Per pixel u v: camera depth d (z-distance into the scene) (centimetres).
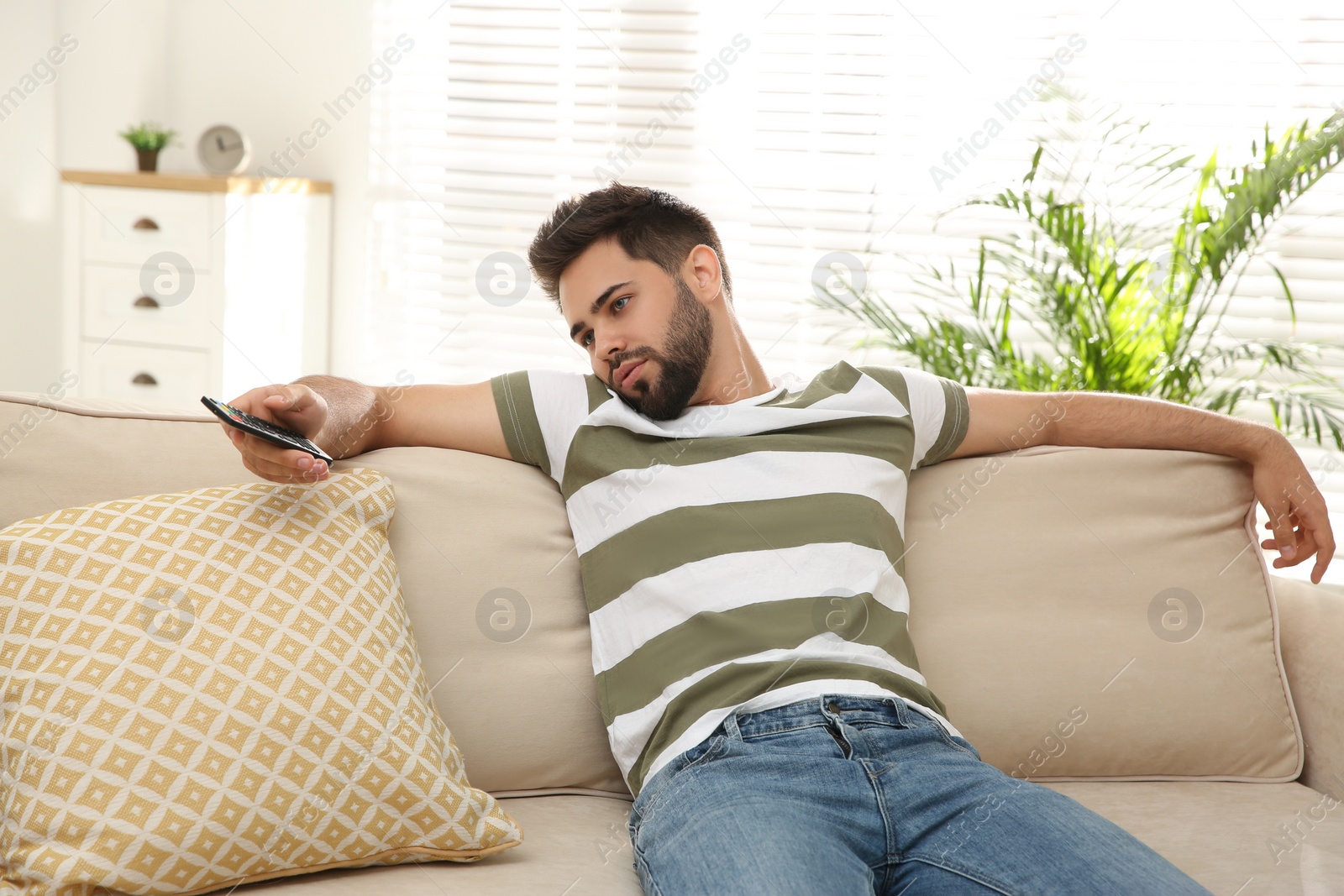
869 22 315
